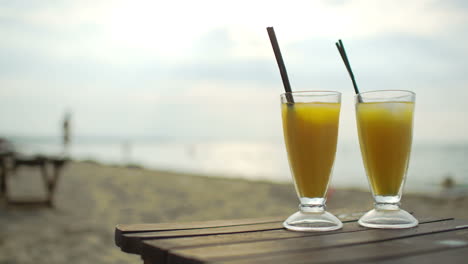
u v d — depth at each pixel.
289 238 0.90
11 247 4.15
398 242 0.85
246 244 0.83
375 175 1.08
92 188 8.82
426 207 7.33
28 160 6.42
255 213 6.08
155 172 13.24
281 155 43.78
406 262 0.68
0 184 7.29
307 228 0.99
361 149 1.11
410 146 1.07
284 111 1.05
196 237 0.91
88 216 5.77
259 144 91.00
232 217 5.75
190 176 11.94
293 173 1.07
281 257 0.71
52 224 5.22
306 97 1.02
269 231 0.99
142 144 91.88
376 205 1.10
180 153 49.31
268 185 9.72
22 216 5.68
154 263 0.82
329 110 1.03
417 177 19.75
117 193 8.14
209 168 27.42
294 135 1.03
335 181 17.89
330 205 7.21
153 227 1.02
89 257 3.85
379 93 1.05
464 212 6.77
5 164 6.85
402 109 1.04
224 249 0.78
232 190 8.77
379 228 1.02
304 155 1.03
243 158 38.88
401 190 1.09
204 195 7.98
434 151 45.34
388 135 1.04
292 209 6.45
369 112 1.06
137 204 6.86
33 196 7.38
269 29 1.16
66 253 3.97
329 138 1.03
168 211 6.23
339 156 37.31
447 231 0.99
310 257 0.71
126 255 3.94
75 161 16.97
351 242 0.84
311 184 1.04
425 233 0.95
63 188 8.73
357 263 0.67
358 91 1.20
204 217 5.75
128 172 12.93
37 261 3.71
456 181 16.92
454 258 0.71
